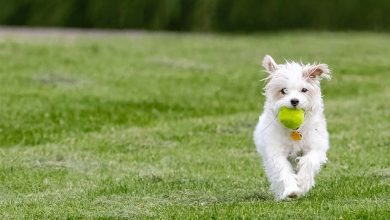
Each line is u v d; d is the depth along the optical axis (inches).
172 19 1606.8
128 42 1337.4
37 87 834.2
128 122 673.0
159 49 1234.0
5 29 1568.7
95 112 709.3
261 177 471.5
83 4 1633.9
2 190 448.8
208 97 807.7
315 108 398.3
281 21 1631.4
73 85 856.9
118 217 376.5
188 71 991.0
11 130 629.0
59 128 641.0
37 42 1267.2
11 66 976.9
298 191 389.4
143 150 564.1
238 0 1596.9
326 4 1636.3
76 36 1434.5
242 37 1480.1
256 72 989.2
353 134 608.7
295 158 408.5
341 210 368.2
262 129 411.5
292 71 394.6
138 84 876.0
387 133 609.0
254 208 378.6
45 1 1642.5
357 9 1641.2
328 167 495.8
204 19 1595.7
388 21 1643.7
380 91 849.5
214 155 544.4
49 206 404.8
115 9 1621.6
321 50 1243.8
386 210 365.7
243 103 776.3
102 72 955.3
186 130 631.8
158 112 722.2
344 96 821.9
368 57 1165.1
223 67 1034.7
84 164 516.4
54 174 485.1
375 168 486.3
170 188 442.6
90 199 418.6
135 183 454.0
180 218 364.5
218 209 380.8
